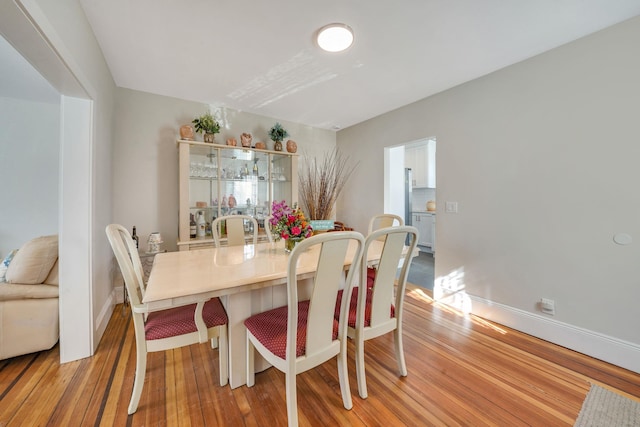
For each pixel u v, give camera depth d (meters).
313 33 1.92
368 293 1.92
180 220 2.92
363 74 2.53
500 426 1.30
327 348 1.31
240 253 1.98
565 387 1.58
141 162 2.93
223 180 3.42
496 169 2.45
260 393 1.50
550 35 1.93
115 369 1.70
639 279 1.74
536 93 2.19
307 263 1.64
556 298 2.10
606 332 1.86
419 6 1.64
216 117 3.37
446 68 2.42
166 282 1.29
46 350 1.89
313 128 4.27
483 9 1.67
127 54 2.19
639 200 1.74
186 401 1.43
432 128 3.01
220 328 1.52
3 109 3.06
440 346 2.04
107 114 2.38
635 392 1.54
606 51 1.85
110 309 2.51
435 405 1.43
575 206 2.00
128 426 1.27
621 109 1.80
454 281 2.79
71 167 1.76
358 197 4.10
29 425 1.27
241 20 1.78
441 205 2.91
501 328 2.34
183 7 1.65
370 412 1.37
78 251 1.79
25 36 1.16
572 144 2.01
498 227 2.44
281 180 3.83
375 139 3.80
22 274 1.77
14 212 3.11
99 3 1.61
